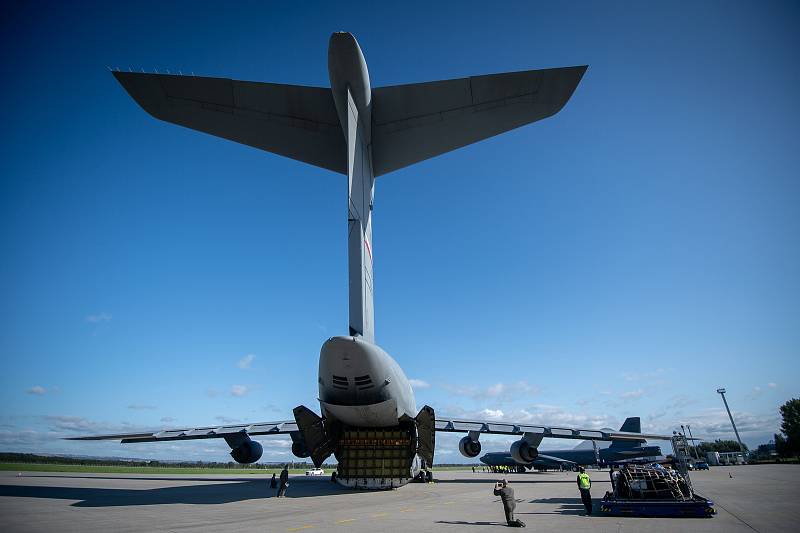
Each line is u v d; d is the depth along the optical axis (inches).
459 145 495.2
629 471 438.9
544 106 449.7
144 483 887.1
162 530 326.3
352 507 482.0
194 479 1064.8
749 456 3107.8
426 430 660.7
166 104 447.2
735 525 340.2
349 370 520.1
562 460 1768.0
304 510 454.3
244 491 688.4
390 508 473.4
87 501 532.7
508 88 448.1
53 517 396.8
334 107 481.7
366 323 510.9
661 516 394.3
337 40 417.7
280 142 478.0
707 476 1060.5
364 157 497.7
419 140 499.5
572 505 507.5
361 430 716.7
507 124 460.8
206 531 321.7
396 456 716.0
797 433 2359.7
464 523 364.2
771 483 790.5
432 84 473.4
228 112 464.1
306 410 621.6
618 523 360.2
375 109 486.6
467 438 937.5
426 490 710.5
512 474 1555.1
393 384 572.1
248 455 822.5
